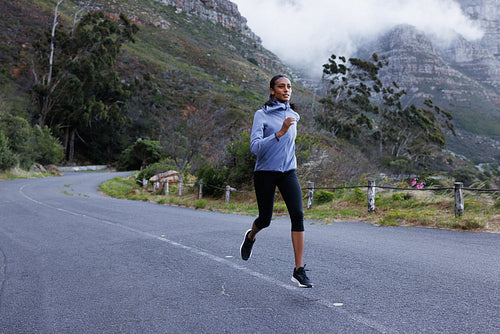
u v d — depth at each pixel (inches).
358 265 157.4
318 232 259.8
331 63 2679.6
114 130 2596.0
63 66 2150.6
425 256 174.4
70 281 146.9
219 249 198.8
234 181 635.5
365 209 385.4
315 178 561.9
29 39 2583.7
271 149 118.7
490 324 89.0
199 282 137.0
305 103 1685.5
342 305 106.8
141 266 166.1
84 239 246.4
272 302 111.6
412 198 386.6
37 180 1293.1
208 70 4889.3
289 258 173.3
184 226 299.0
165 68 3523.6
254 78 5206.7
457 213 292.8
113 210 452.1
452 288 120.6
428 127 2851.9
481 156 6368.1
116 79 2353.6
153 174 1159.6
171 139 1862.7
